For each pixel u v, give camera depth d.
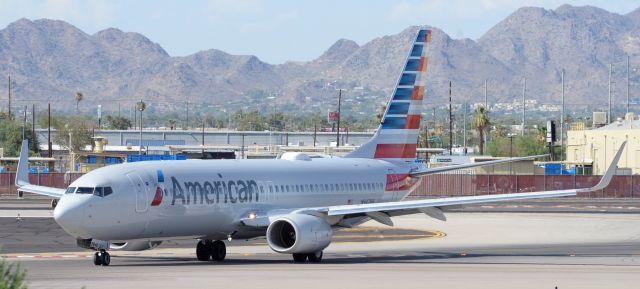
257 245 167.62
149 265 131.62
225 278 110.56
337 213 139.38
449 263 135.38
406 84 176.25
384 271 120.31
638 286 106.38
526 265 132.12
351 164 166.25
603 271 123.12
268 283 105.69
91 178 127.75
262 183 146.75
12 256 147.50
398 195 172.50
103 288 100.94
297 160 158.88
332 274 115.88
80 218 124.44
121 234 128.50
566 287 104.69
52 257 145.75
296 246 133.38
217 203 138.38
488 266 129.62
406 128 176.75
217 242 143.12
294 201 151.25
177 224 133.75
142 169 132.50
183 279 109.44
